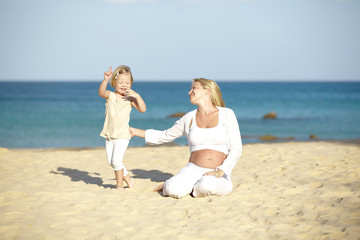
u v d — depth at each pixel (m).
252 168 6.58
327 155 7.62
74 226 3.57
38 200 4.41
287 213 4.04
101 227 3.57
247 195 4.71
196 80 4.95
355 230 3.46
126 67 5.11
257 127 23.12
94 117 29.52
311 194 4.82
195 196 4.77
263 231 3.52
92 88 132.38
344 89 122.62
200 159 4.85
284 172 6.17
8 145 15.83
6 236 3.28
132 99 5.16
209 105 4.92
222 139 4.80
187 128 4.96
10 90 109.50
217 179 4.65
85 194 4.68
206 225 3.66
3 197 4.61
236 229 3.56
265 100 59.41
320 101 55.25
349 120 27.41
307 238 3.35
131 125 24.95
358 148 8.70
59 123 25.11
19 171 6.62
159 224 3.70
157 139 5.16
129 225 3.65
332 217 3.84
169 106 46.84
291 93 91.56
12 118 28.53
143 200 4.55
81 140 17.45
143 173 6.61
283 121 27.20
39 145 15.91
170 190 4.66
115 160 4.94
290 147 9.16
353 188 5.01
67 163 7.68
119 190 4.94
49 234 3.34
